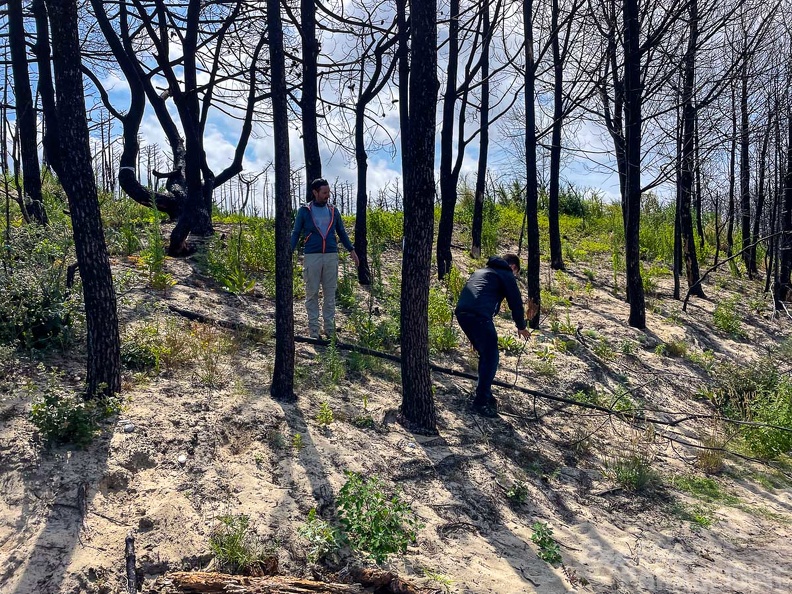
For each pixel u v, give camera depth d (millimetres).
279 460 4758
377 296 9359
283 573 3803
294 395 5680
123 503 3961
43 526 3639
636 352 9500
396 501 4273
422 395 5836
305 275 7453
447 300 9586
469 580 4086
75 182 4633
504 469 5570
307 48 8906
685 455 6836
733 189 16391
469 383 7242
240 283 8320
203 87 9711
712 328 11305
